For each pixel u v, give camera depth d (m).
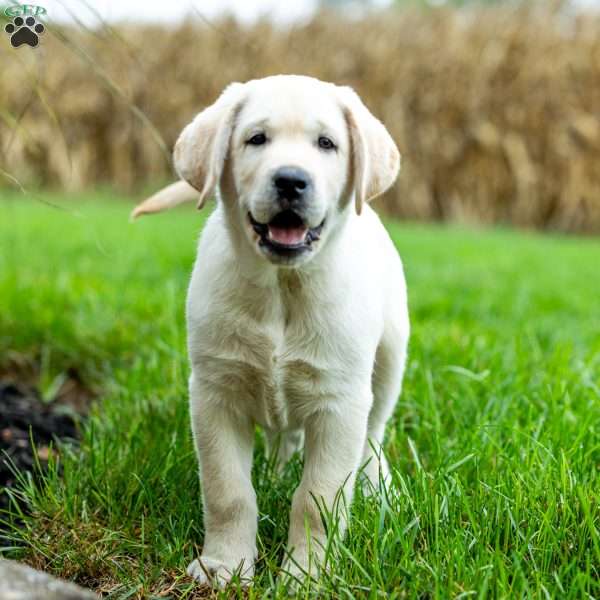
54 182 19.52
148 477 4.35
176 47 20.16
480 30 20.09
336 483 3.94
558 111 19.47
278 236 3.71
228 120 3.90
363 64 19.98
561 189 19.56
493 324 7.82
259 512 4.24
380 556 3.58
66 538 4.02
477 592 3.36
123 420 5.15
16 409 5.80
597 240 18.28
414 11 20.84
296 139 3.81
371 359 4.07
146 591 3.65
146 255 10.44
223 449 3.99
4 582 2.91
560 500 3.91
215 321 3.92
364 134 3.95
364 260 4.15
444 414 5.22
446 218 19.84
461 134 19.64
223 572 3.78
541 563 3.61
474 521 3.70
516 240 16.20
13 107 18.70
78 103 19.45
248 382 4.00
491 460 4.45
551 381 5.56
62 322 6.92
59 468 4.89
